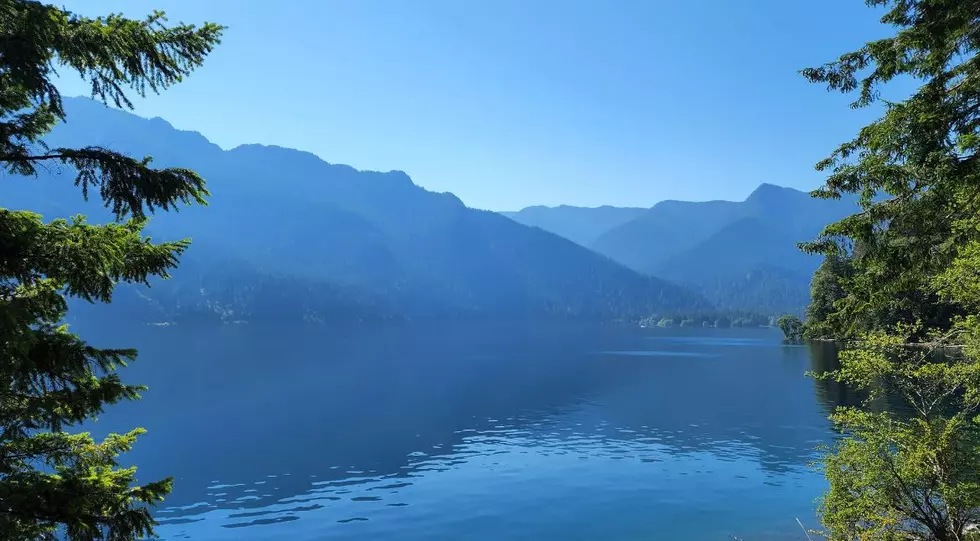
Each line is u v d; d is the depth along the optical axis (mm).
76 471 5703
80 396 5719
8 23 4570
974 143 7805
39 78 4715
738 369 75562
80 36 4906
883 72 9508
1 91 5141
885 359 12016
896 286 10945
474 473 27422
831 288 59750
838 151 10875
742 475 25797
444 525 20219
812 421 38469
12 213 4594
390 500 23359
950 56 9133
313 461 30609
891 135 9062
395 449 33219
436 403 50969
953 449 11008
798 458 28812
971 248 10547
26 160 5172
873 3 9867
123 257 5180
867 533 11141
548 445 33469
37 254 4699
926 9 8805
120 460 31047
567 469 27688
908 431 11328
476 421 42062
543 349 125125
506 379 69375
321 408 48594
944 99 9023
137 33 5211
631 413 44219
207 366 85812
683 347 129125
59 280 4980
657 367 82312
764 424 38031
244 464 30062
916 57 9266
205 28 5496
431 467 28828
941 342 12414
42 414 5621
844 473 11953
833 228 10594
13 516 5016
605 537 18781
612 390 58125
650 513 20969
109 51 5117
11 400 5406
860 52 10016
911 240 10312
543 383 65000
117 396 5938
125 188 5105
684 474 26219
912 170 9102
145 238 5699
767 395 51156
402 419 43188
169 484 5887
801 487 23719
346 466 29422
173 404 51188
